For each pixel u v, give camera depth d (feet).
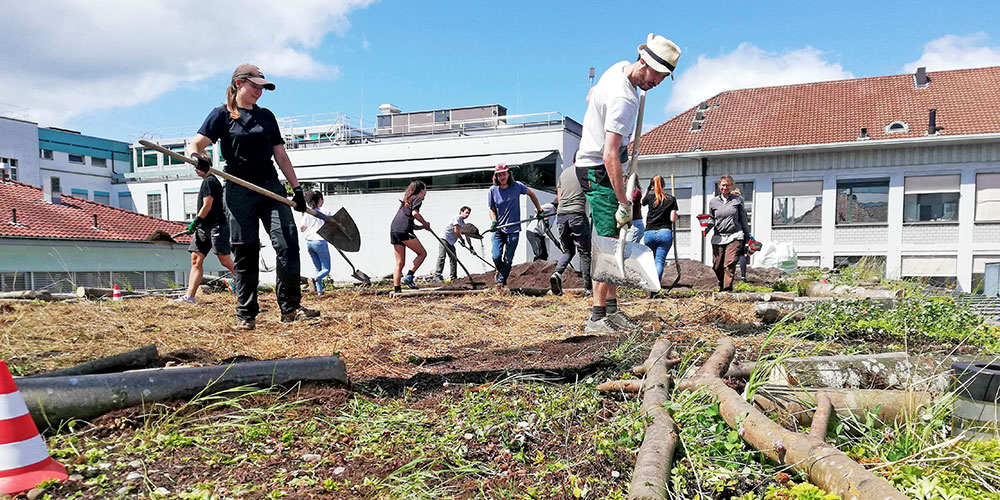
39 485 6.73
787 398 9.70
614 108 14.58
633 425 9.04
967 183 72.02
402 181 109.60
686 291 30.32
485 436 8.91
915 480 7.40
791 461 7.63
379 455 8.11
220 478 7.32
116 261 84.89
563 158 102.53
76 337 14.80
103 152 175.32
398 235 29.35
